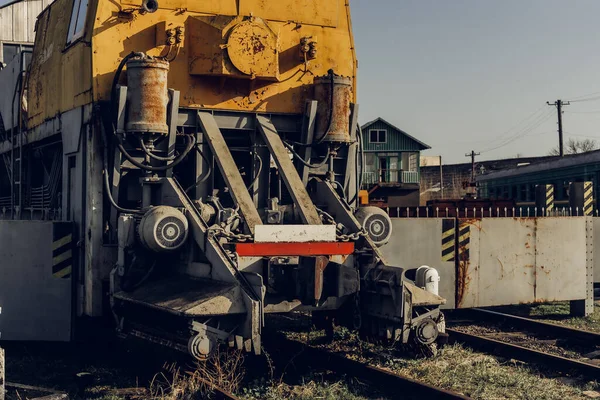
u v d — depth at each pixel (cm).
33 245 849
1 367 540
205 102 855
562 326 1029
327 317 895
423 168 7338
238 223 737
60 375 770
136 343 789
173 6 852
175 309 635
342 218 803
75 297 855
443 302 723
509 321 1114
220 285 664
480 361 821
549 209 1600
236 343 648
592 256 1188
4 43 1641
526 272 1129
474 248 1095
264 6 895
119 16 828
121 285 745
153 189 804
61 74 941
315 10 920
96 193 805
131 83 782
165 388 678
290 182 791
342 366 771
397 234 1056
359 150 923
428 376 742
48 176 1105
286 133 905
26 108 1128
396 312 702
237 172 782
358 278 720
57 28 998
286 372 762
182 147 861
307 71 907
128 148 812
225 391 645
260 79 864
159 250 705
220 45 837
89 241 810
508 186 3033
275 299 704
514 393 697
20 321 847
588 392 706
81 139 851
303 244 712
